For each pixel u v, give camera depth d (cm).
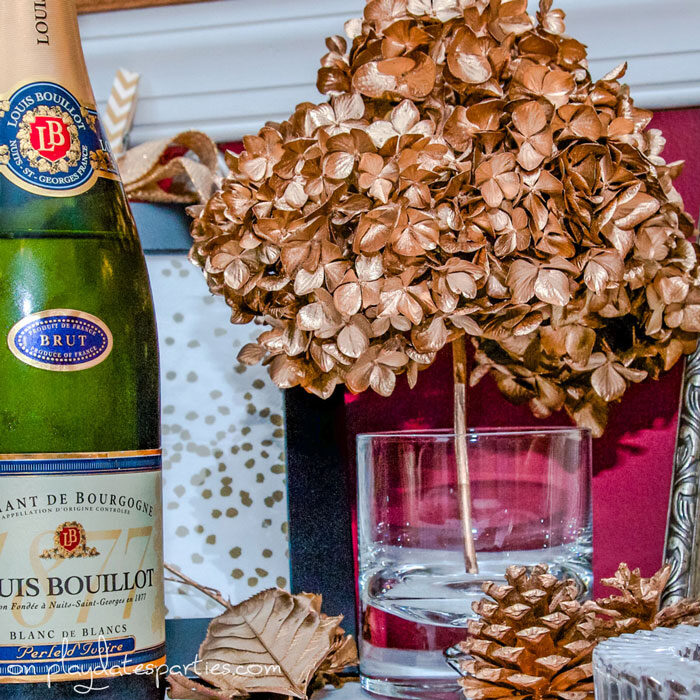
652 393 97
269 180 84
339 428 94
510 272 82
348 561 93
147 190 98
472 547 84
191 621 95
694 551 92
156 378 93
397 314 83
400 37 84
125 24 102
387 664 85
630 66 98
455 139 82
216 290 89
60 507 81
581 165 82
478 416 98
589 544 86
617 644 76
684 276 86
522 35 84
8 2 87
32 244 87
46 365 84
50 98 87
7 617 80
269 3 100
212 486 96
